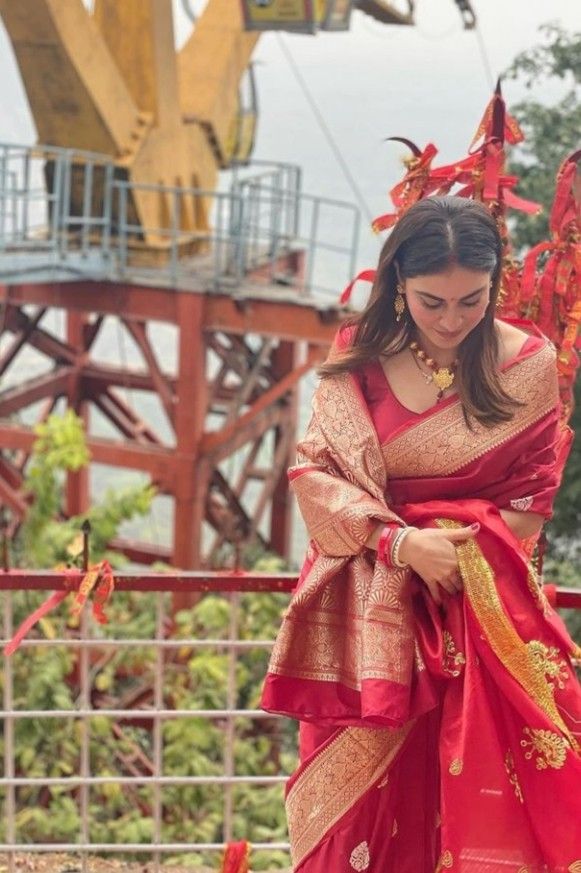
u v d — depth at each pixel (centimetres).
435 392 209
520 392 209
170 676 728
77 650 791
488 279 197
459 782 203
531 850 204
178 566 1192
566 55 884
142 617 743
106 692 895
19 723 594
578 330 253
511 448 208
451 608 209
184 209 1351
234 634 287
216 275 1195
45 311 1360
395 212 245
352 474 208
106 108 1195
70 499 1379
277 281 1277
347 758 214
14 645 263
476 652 206
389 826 215
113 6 1244
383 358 213
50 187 1273
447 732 206
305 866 220
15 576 271
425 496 212
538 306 253
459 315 197
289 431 1453
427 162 242
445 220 194
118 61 1256
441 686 213
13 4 1096
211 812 575
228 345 1503
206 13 1411
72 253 1180
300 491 212
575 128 862
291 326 1160
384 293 207
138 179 1243
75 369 1420
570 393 248
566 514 853
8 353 1377
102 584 267
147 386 1428
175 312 1191
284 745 869
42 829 525
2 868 327
